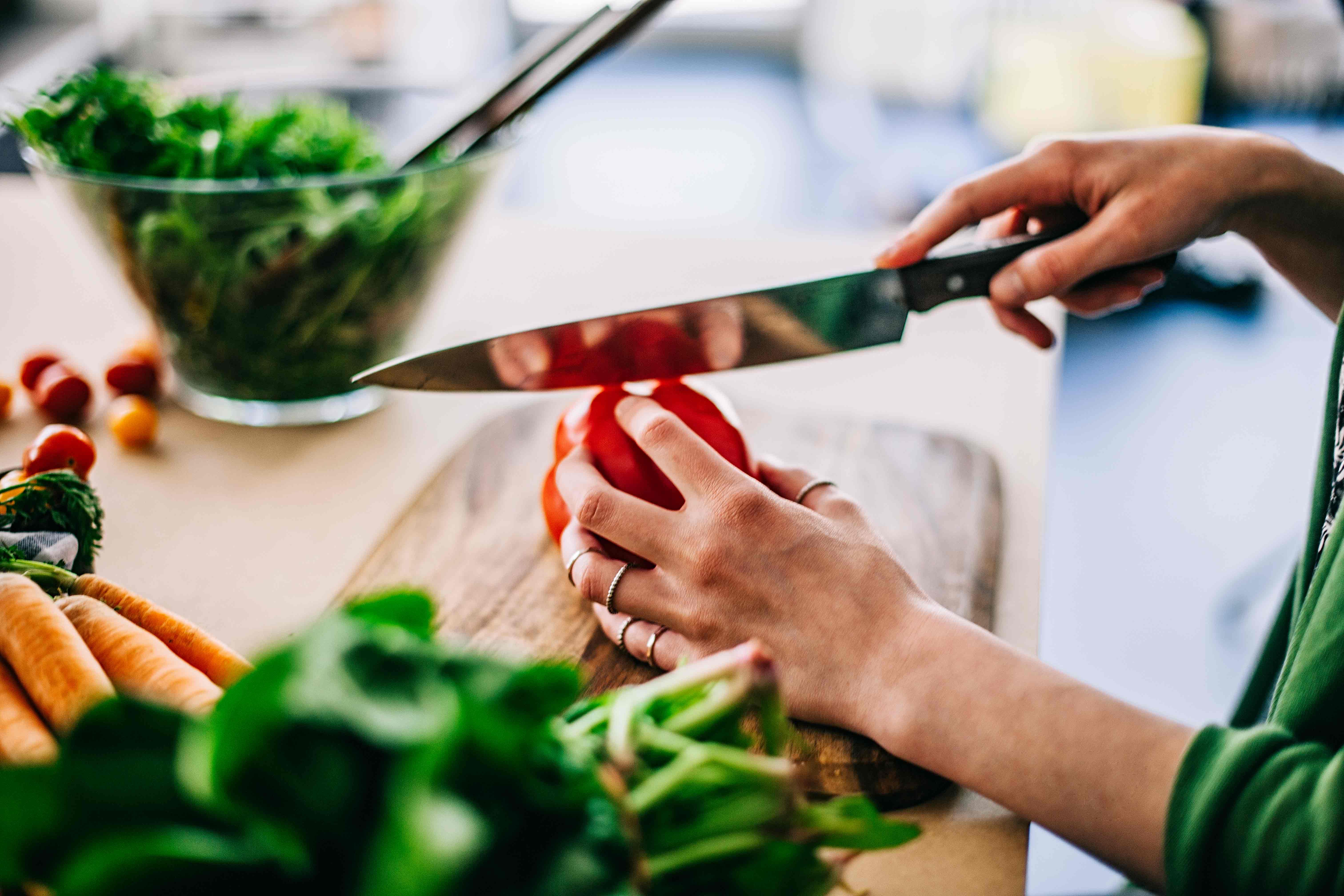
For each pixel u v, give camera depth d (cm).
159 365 113
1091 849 56
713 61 377
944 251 89
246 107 117
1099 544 202
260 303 97
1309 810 50
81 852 37
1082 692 58
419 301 107
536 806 40
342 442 106
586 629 78
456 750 37
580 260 141
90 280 135
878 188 279
